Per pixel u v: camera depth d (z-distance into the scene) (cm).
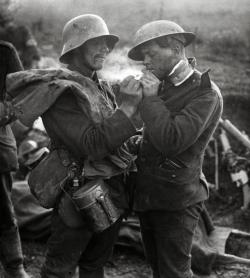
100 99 228
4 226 298
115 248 357
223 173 456
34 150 361
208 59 594
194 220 243
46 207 236
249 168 434
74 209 230
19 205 370
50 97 217
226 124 404
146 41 218
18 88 229
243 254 362
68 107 224
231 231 374
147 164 235
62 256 241
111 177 238
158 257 249
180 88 223
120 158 234
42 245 364
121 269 339
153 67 225
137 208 242
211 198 443
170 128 210
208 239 360
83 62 233
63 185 230
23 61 579
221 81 546
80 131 220
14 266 303
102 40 231
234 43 611
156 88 219
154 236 251
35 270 336
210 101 215
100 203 225
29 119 220
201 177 242
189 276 246
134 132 219
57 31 625
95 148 217
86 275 258
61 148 235
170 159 229
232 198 439
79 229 235
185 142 211
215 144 461
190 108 214
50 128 231
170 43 220
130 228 353
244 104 517
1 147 281
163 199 233
